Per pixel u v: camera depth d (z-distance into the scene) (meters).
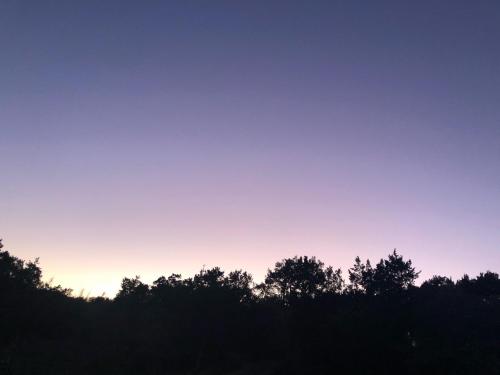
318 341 50.97
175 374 51.25
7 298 52.03
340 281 60.34
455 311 47.84
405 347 44.88
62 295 60.50
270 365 54.66
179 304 58.50
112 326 57.84
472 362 39.94
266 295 62.28
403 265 52.31
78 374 42.75
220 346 56.91
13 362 40.41
